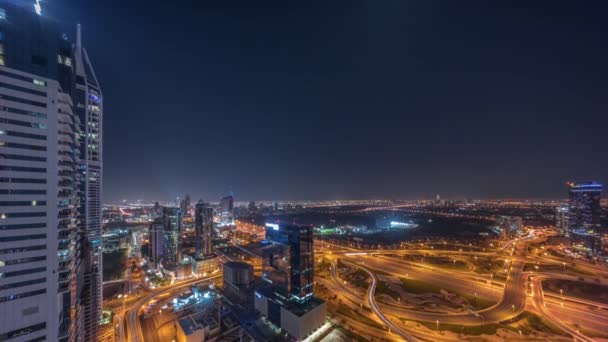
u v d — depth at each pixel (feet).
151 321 571.69
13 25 229.04
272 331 508.12
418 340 448.65
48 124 241.14
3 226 216.54
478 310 557.33
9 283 217.77
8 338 215.31
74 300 300.81
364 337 460.14
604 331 471.21
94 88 567.59
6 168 219.00
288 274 535.19
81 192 524.93
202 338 473.67
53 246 239.50
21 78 229.25
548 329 477.36
